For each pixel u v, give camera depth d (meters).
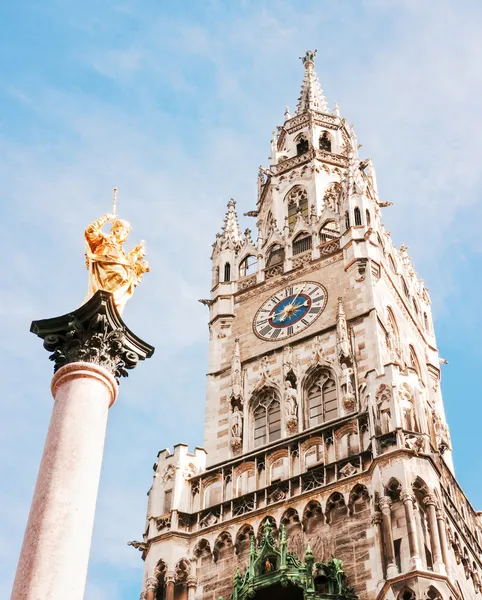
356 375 45.47
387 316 49.91
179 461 43.62
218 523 40.72
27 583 22.86
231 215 59.66
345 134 66.50
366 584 35.88
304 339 48.69
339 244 52.72
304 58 73.38
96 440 25.97
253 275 54.31
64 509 24.22
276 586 36.69
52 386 27.42
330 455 40.97
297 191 61.75
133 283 30.20
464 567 38.91
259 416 47.12
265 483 41.62
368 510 37.97
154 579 39.75
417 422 39.72
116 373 28.17
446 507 38.56
